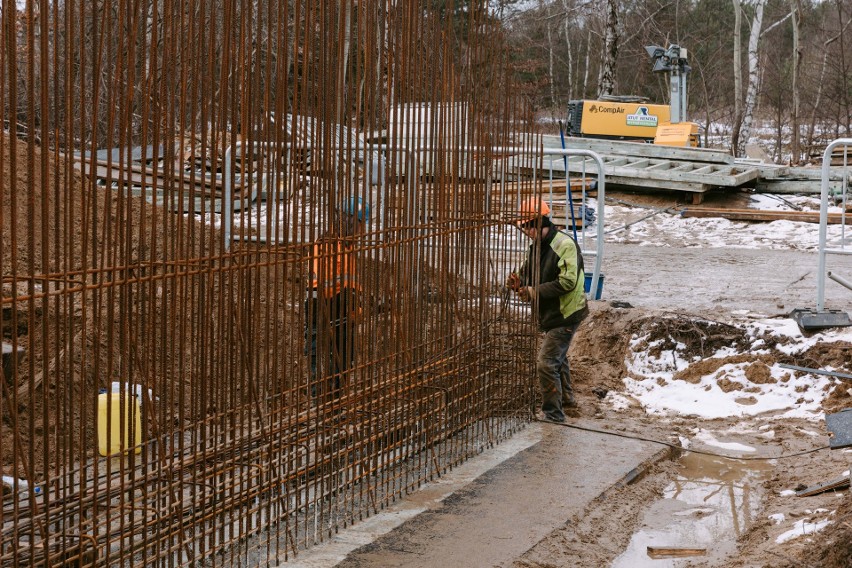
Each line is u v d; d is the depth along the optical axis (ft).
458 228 21.72
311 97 16.19
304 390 16.75
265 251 15.17
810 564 15.42
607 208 63.31
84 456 12.16
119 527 13.14
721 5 153.69
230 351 14.67
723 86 152.46
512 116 24.08
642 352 30.14
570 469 21.56
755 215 58.39
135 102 13.00
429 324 20.85
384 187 18.61
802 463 22.54
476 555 16.34
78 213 20.35
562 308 24.99
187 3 13.41
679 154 67.05
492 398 23.81
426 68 19.61
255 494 15.60
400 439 20.03
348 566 15.66
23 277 11.23
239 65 14.15
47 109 11.24
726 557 17.33
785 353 28.43
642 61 143.13
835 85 125.59
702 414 27.12
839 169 66.03
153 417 13.20
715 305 34.53
